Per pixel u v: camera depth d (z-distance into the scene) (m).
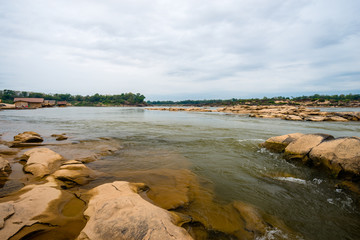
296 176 7.02
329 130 19.30
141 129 18.92
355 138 7.20
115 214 3.46
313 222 4.34
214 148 11.17
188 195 5.24
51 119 29.27
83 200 4.52
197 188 5.76
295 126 22.61
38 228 3.36
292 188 6.02
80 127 19.81
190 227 3.82
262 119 33.53
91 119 30.42
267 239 3.69
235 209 4.65
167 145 11.76
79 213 4.02
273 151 10.42
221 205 4.81
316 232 4.01
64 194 4.69
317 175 7.14
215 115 45.69
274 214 4.55
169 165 7.89
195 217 4.21
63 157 7.82
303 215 4.59
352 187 5.96
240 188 5.91
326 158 7.33
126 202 3.83
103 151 9.69
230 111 61.78
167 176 6.61
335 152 7.19
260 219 4.31
